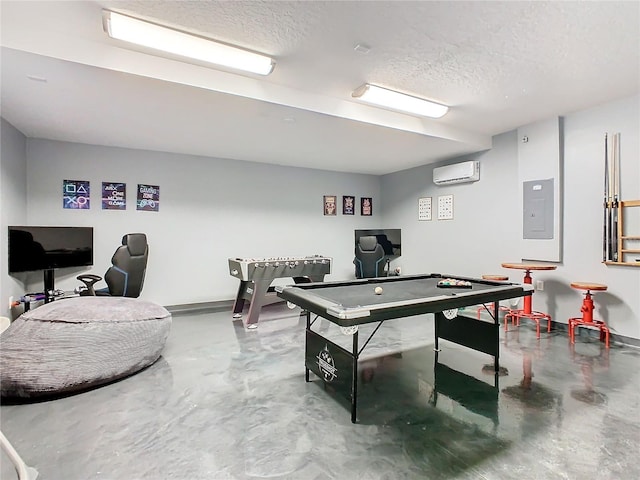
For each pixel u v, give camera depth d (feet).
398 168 20.38
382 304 7.16
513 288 9.43
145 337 9.22
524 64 8.87
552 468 5.44
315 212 20.43
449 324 10.74
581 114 12.35
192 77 8.74
